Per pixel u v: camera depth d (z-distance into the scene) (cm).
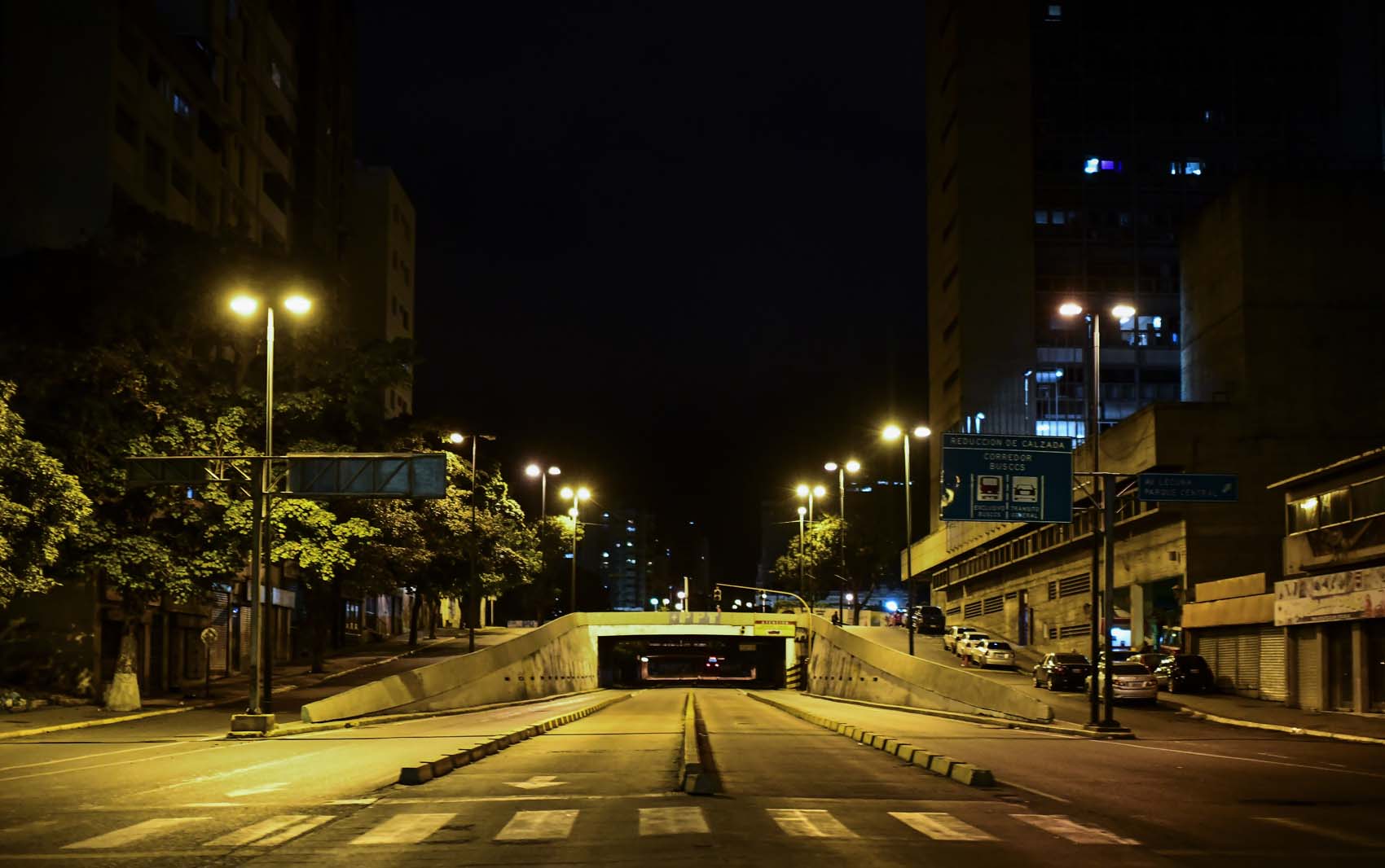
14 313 3566
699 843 1112
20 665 3988
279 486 3547
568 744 2458
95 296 3600
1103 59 11150
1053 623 7069
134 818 1323
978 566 8994
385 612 9144
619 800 1444
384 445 4950
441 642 8150
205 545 3850
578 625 7675
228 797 1513
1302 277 5556
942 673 4294
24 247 5031
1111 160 11025
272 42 7212
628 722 3466
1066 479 3291
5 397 3030
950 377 11119
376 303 10394
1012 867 1005
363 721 3494
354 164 10400
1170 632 5434
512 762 1994
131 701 3691
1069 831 1225
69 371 3456
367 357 4453
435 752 2223
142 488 3719
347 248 9781
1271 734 3203
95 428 3534
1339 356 5506
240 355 4125
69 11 5147
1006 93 10956
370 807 1396
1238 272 5594
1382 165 10619
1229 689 4609
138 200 5400
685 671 14850
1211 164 11056
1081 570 6588
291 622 6644
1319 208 5597
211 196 6316
